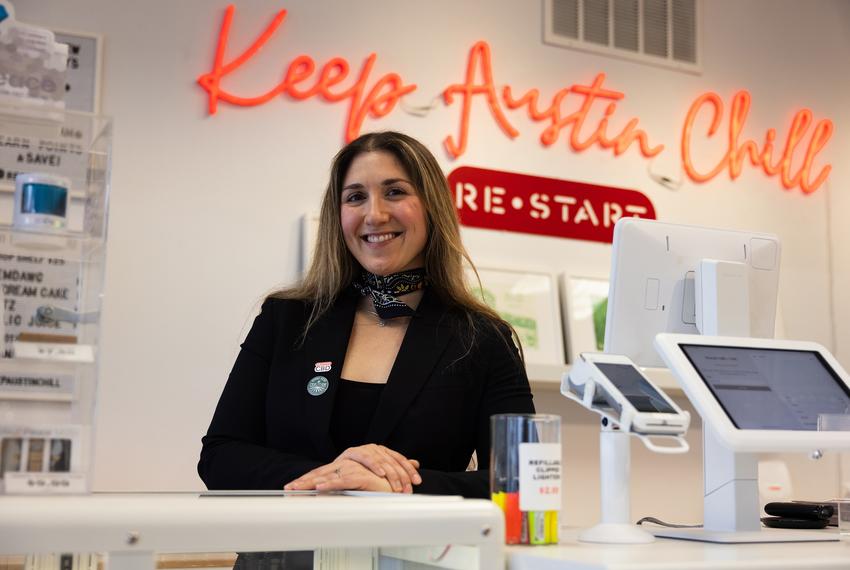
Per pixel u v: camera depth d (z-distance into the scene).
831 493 3.96
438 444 1.84
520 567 1.19
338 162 2.01
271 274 3.20
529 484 1.31
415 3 3.56
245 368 1.93
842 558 1.22
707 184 3.99
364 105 3.39
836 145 4.28
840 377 1.72
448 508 1.10
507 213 3.58
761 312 1.97
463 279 2.03
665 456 3.76
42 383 1.08
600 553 1.21
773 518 2.28
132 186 3.05
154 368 3.01
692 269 1.90
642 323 1.87
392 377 1.85
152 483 2.97
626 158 3.86
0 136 1.14
